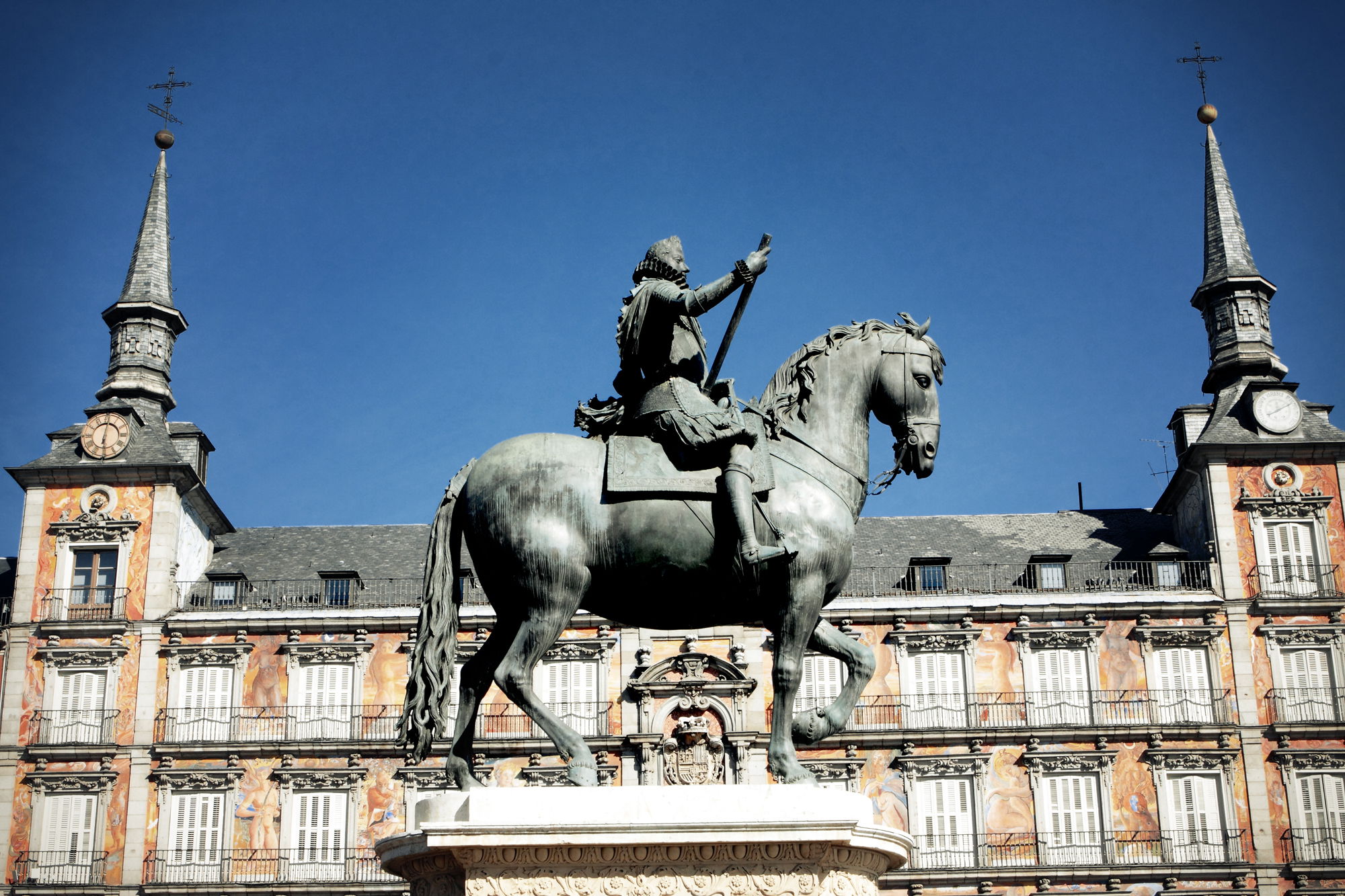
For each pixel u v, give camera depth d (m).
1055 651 50.03
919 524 57.84
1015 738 48.69
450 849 8.27
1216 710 49.19
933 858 47.53
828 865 8.39
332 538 57.94
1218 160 61.09
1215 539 51.44
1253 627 50.16
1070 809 48.16
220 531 57.88
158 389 57.25
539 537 9.23
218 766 48.94
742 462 9.23
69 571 51.78
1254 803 48.00
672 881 8.29
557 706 48.91
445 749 48.28
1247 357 56.19
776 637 9.32
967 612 50.12
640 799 8.40
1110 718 49.12
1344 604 50.00
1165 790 48.31
